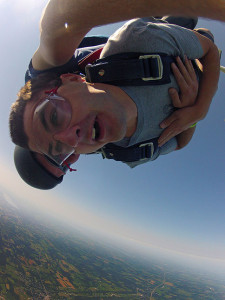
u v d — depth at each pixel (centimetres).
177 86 61
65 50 48
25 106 58
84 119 53
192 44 62
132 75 54
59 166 68
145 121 60
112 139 55
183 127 65
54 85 56
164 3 20
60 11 36
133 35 54
